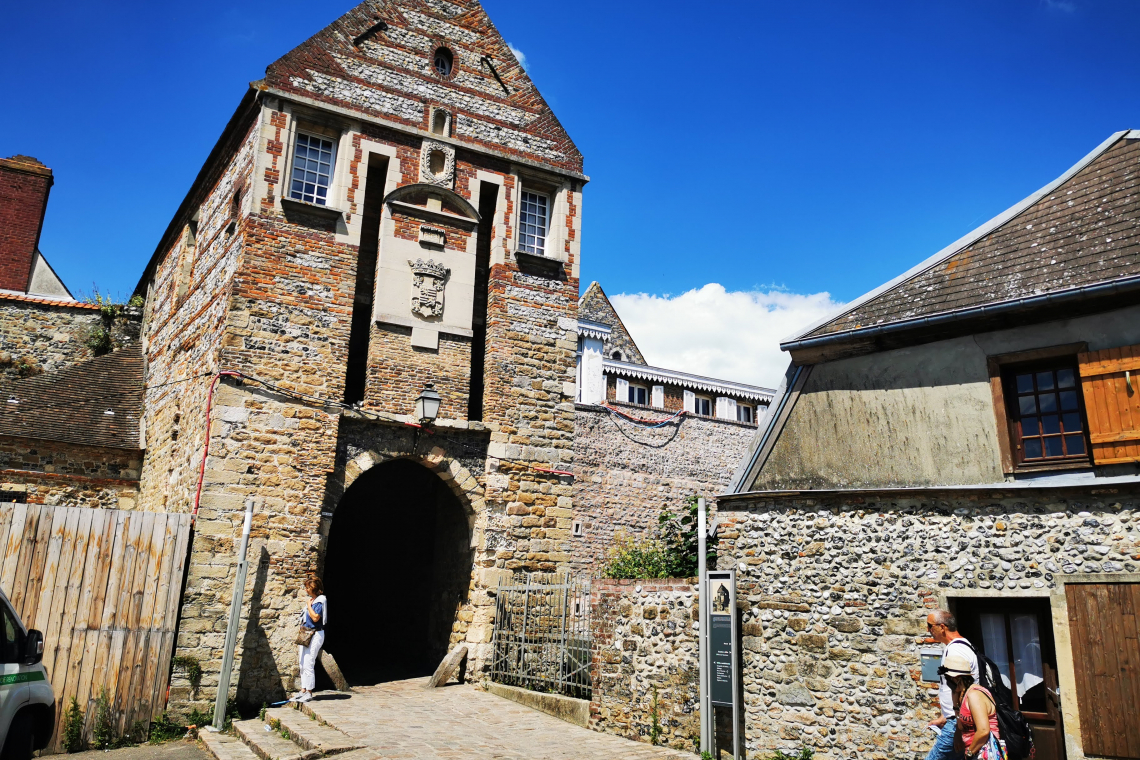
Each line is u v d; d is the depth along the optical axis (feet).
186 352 47.78
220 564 37.88
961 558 25.86
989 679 19.25
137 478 52.90
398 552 55.21
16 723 22.72
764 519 29.58
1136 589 23.03
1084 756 22.81
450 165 47.93
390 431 43.68
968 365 28.09
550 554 45.88
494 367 46.75
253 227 41.96
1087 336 26.04
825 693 27.04
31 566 33.40
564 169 51.67
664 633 30.86
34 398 54.03
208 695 36.19
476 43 51.29
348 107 45.55
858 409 29.94
